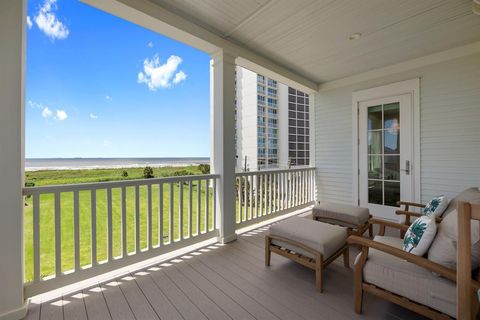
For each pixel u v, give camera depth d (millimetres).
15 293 1576
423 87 3482
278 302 1754
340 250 2123
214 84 3002
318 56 3438
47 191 1789
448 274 1264
